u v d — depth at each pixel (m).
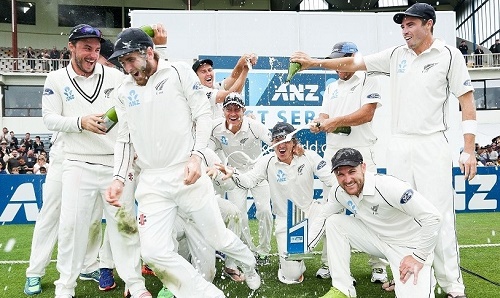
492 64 19.50
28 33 23.78
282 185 3.68
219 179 3.80
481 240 5.37
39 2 23.83
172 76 2.68
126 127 2.86
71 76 3.14
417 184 3.12
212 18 7.14
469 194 7.86
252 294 3.35
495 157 12.98
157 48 3.36
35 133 19.20
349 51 3.72
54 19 24.12
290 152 3.59
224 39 7.16
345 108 3.84
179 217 3.18
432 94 3.10
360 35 7.31
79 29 3.04
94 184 3.15
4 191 7.07
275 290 3.47
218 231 2.83
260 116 7.17
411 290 2.71
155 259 2.63
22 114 19.22
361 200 2.83
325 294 3.08
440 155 3.09
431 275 2.77
